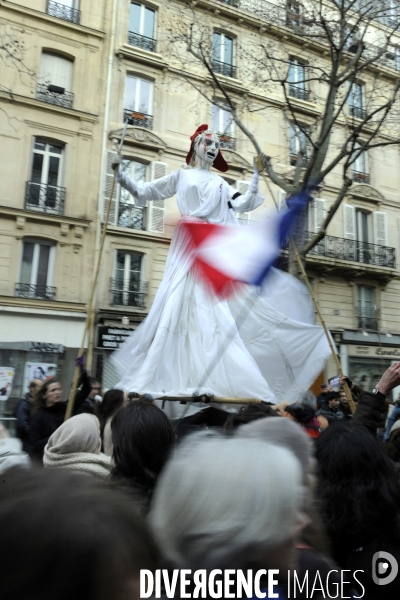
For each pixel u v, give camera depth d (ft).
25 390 51.57
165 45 62.03
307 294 18.92
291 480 3.96
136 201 19.65
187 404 16.30
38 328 52.54
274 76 65.51
